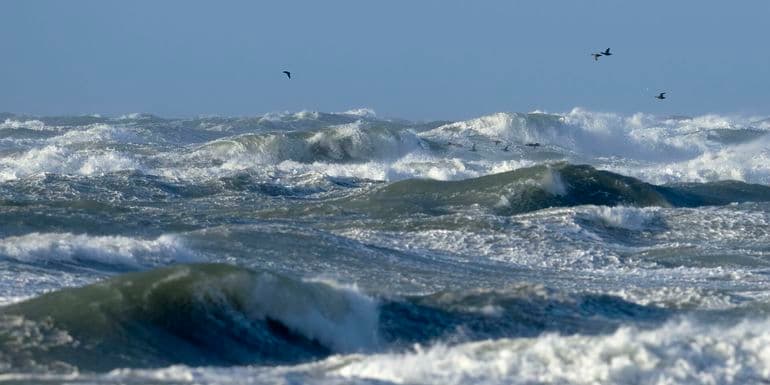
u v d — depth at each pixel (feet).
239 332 209.46
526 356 164.96
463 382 153.38
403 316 233.35
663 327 224.12
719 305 266.36
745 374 164.25
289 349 210.79
